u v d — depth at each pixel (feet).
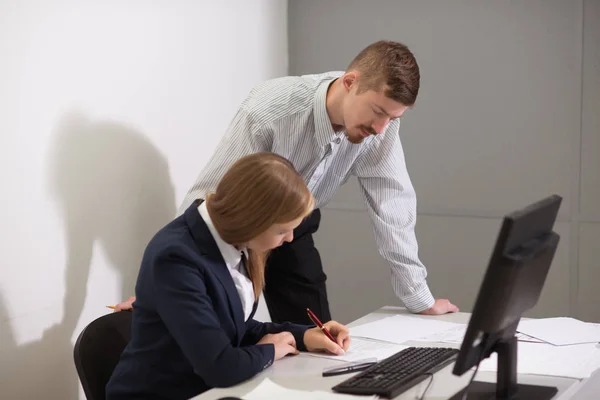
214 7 9.86
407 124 11.10
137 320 5.82
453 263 11.05
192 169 9.62
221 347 5.35
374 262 11.53
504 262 4.40
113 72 8.20
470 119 10.73
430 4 10.77
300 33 11.68
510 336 5.01
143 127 8.70
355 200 11.55
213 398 5.07
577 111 10.12
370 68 6.68
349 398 4.96
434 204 11.07
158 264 5.54
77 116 7.76
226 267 5.76
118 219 8.42
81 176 7.87
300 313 8.85
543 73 10.25
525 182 10.52
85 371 6.13
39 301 7.45
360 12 11.24
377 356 5.99
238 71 10.48
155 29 8.80
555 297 10.54
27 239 7.27
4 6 6.88
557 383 5.27
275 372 5.62
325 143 7.44
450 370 5.57
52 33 7.41
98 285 8.21
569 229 10.36
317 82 7.50
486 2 10.44
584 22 9.96
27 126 7.19
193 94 9.54
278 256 8.79
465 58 10.66
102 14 8.01
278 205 5.32
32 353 7.41
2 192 6.97
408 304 7.71
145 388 5.67
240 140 7.37
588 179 10.18
